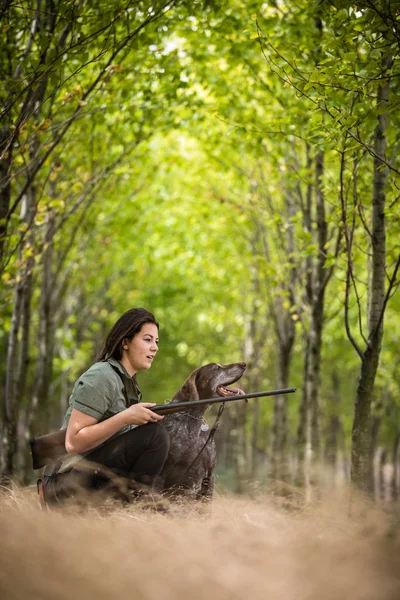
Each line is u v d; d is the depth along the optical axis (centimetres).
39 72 821
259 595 378
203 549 440
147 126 1472
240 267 2541
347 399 3484
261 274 1992
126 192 2014
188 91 1773
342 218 818
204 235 2486
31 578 367
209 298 2925
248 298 2662
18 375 1420
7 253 1173
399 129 919
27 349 1436
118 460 582
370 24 751
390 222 859
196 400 648
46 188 1406
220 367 670
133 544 436
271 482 867
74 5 831
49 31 905
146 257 2683
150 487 581
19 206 1398
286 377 1877
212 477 668
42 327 1770
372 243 851
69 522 504
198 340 3506
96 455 584
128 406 629
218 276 2633
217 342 3462
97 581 371
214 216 2366
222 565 415
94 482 579
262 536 495
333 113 830
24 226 1049
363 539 516
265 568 420
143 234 2669
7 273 1088
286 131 1145
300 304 1556
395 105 749
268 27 1171
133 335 627
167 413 623
